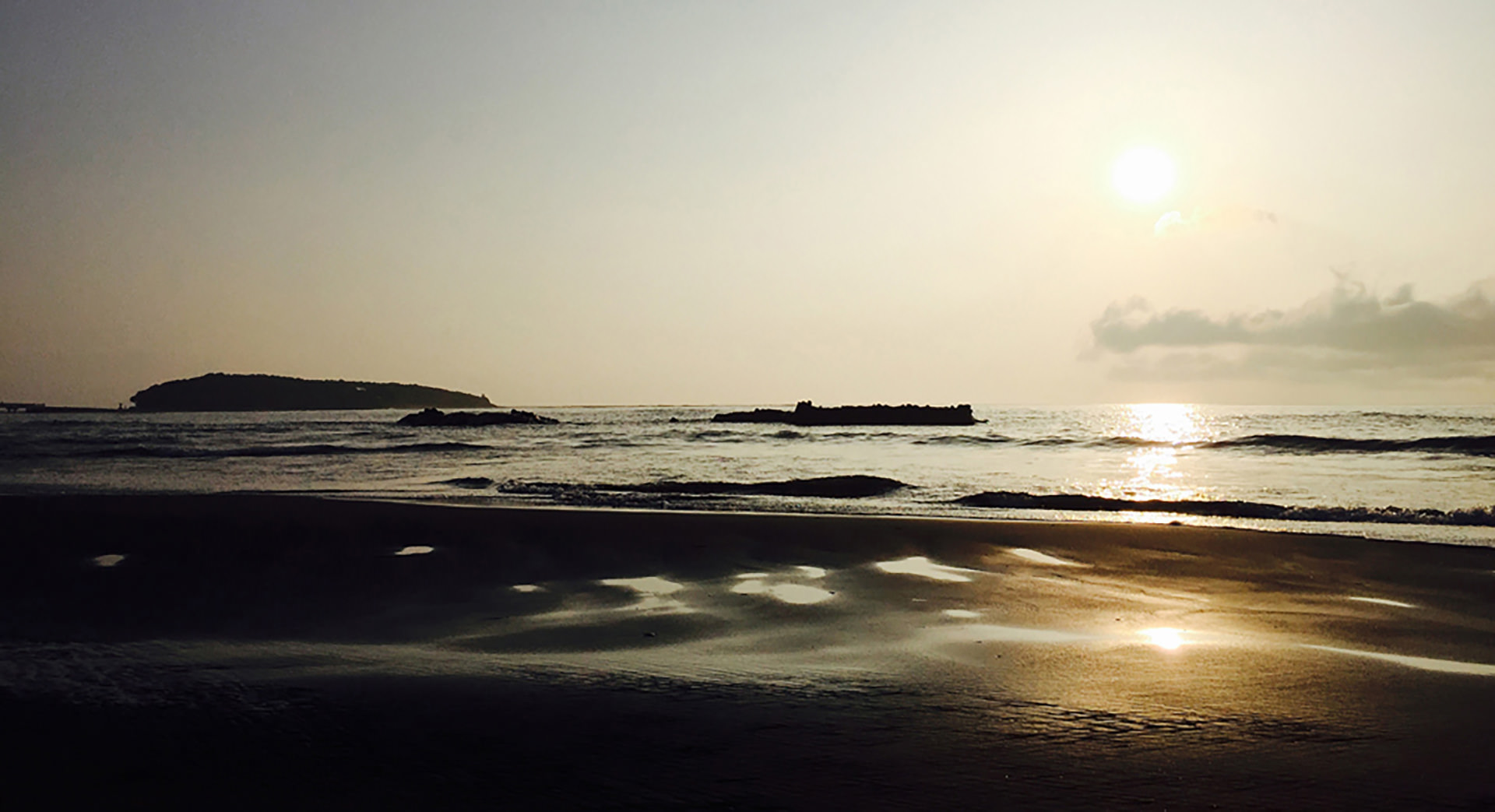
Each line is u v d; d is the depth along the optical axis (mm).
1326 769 4973
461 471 36688
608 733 5543
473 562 13781
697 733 5570
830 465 39344
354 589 11812
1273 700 6512
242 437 72312
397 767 4891
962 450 50594
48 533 16406
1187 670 7508
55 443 61656
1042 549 15242
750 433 78938
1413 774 4902
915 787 4656
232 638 8836
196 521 17906
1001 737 5531
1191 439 56188
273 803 4383
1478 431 62281
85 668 7027
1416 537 17625
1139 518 20828
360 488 28719
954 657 8055
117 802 4383
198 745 5203
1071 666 7691
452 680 6871
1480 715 6129
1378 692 6781
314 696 6270
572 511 19953
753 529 16922
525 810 4320
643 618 10039
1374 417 87938
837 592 11648
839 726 5754
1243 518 20891
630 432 81750
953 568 13539
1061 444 55062
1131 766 5004
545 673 7195
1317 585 12508
